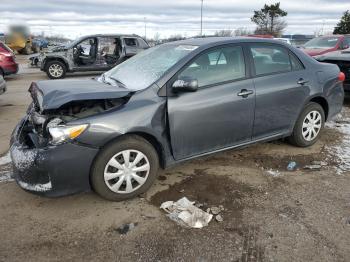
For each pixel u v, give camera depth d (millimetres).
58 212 3443
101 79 4555
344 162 4605
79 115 3467
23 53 31953
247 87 4176
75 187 3350
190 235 3082
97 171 3396
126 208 3506
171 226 3211
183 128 3758
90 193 3785
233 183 4004
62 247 2947
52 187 3256
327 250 2883
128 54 14305
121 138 3465
